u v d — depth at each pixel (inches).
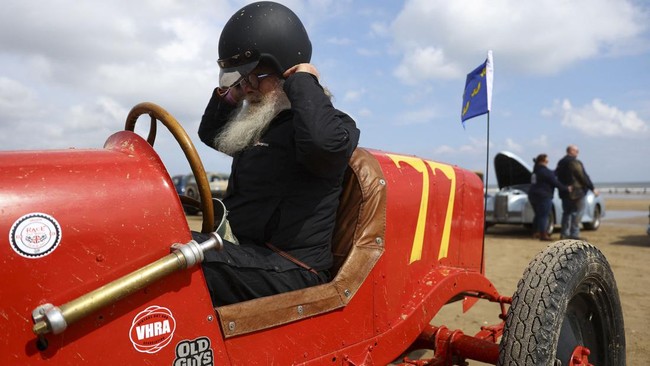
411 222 100.0
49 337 51.6
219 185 645.9
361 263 85.3
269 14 81.8
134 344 56.8
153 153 62.1
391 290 92.7
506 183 508.1
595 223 497.4
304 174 80.8
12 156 55.9
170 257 57.3
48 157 56.8
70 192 54.7
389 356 89.8
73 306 50.5
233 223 82.4
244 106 86.7
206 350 62.4
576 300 101.0
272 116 82.3
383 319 89.6
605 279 101.7
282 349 71.2
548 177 404.8
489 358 98.6
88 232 54.6
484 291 120.3
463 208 121.6
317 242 82.7
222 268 71.8
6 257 50.0
